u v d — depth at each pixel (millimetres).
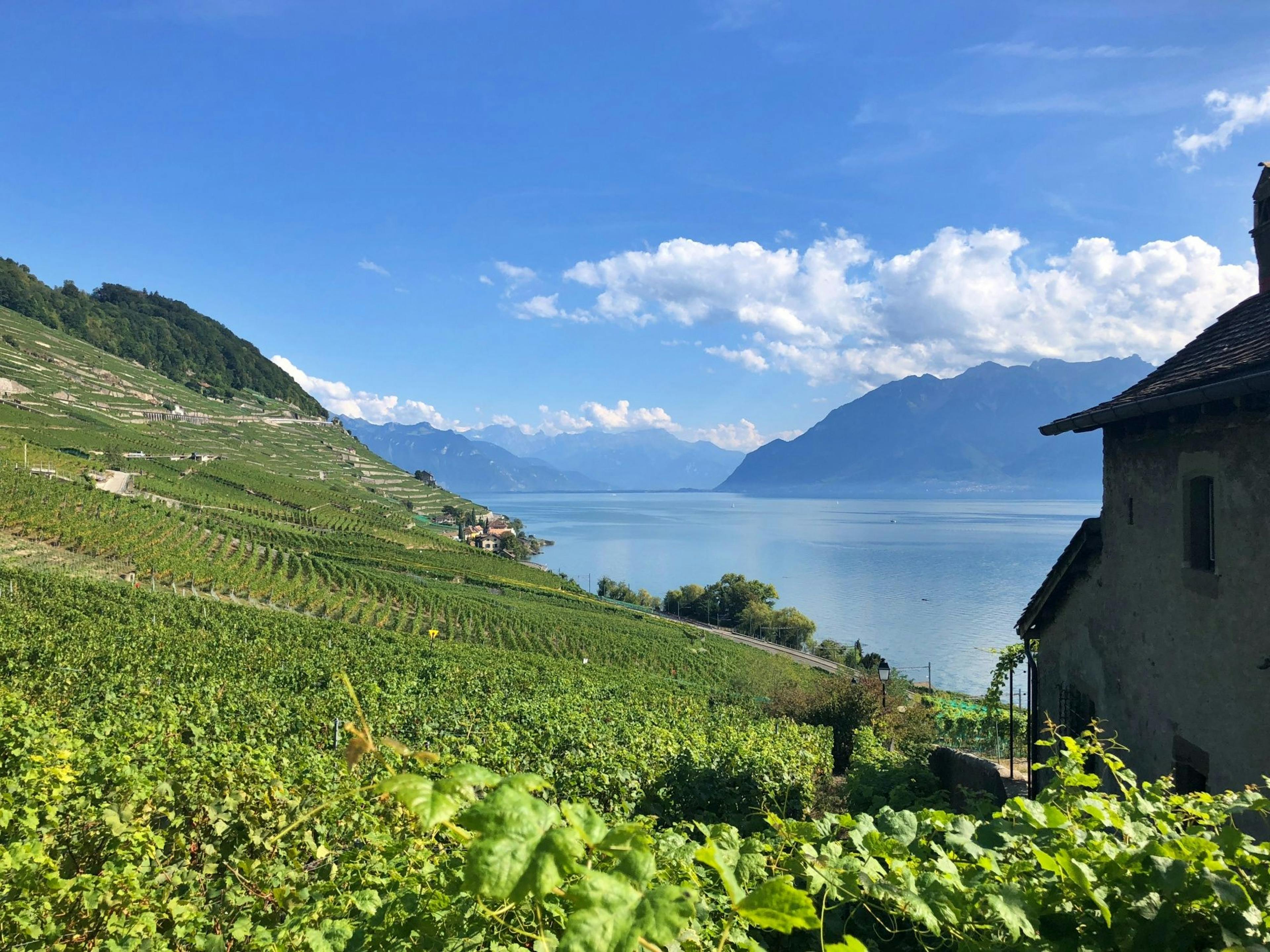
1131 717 7543
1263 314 6918
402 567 93062
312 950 2734
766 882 1481
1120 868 2309
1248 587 5652
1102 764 8195
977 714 35719
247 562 71000
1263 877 2250
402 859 3824
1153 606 7113
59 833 5832
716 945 2068
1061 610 9641
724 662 69438
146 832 5695
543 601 93375
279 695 21875
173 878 5129
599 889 1139
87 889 4320
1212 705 6094
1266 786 4020
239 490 124312
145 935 4043
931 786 12094
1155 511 7113
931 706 42625
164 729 11422
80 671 20203
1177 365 7516
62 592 37000
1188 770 6578
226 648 29906
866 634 122375
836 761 21859
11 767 7430
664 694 39219
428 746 16062
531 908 1905
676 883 2363
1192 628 6430
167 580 55906
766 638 103875
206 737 12914
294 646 35156
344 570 77875
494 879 1014
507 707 22531
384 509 156875
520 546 171750
